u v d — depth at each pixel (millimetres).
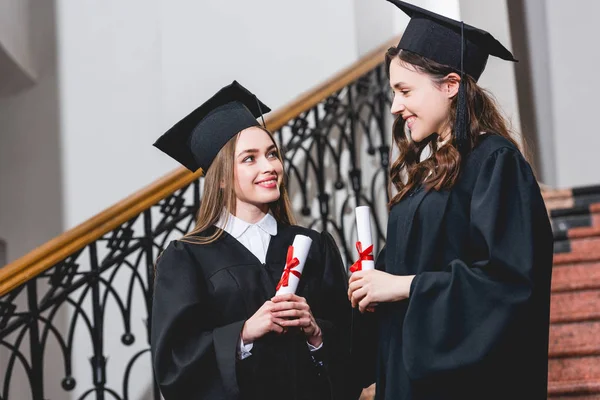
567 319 4168
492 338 2246
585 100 6520
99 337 3793
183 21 5723
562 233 5016
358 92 5312
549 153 6523
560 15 6617
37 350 3541
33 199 5770
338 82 4973
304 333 2674
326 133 4984
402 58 2555
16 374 5758
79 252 3688
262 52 5664
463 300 2311
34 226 5742
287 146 4656
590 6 6590
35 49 5836
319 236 2930
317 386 2686
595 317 4160
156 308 2672
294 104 4641
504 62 5836
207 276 2736
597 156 6465
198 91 5664
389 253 2588
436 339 2303
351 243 5363
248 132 2826
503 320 2250
